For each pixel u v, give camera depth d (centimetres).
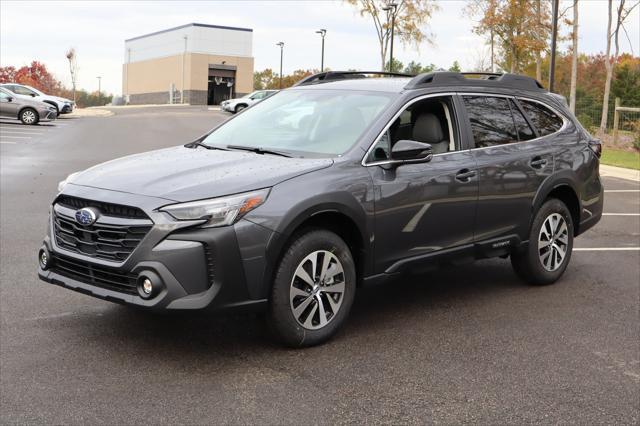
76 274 439
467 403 384
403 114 526
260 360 436
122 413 360
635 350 477
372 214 476
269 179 432
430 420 362
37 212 948
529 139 614
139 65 8050
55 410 361
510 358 455
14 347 446
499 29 3034
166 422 351
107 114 4438
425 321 527
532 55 3055
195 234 402
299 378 411
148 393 384
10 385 390
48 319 503
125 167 472
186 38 6856
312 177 447
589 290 632
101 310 527
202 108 5906
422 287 630
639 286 651
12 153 1828
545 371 434
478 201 552
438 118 545
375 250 486
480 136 567
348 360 442
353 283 475
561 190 650
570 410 379
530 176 597
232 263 408
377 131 495
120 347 451
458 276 673
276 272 434
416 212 506
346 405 377
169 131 2814
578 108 2903
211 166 459
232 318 514
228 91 7038
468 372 429
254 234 414
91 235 425
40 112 2969
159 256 398
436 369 432
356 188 466
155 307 398
